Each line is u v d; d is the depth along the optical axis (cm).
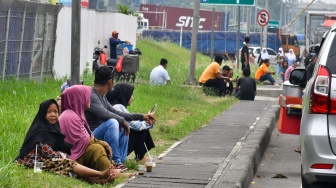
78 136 1672
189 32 11456
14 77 3089
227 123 2914
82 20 4422
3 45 3073
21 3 3198
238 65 6284
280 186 1897
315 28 8050
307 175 1441
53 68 3734
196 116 3047
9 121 2055
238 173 1798
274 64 9612
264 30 8838
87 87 1719
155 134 2483
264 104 3791
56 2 4634
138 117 1889
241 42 11088
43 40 3556
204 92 4097
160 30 11519
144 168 1858
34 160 1577
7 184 1381
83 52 4456
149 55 7944
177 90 3875
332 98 1430
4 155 1697
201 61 8462
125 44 5144
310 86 1477
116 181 1645
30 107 2416
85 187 1526
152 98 3425
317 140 1422
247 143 2295
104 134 1792
